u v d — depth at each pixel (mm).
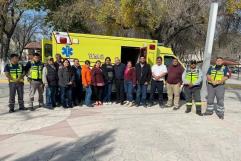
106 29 23422
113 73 12297
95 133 7977
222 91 10203
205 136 7926
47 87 11172
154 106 12164
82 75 11711
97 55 12844
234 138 7820
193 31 23719
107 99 12648
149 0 19391
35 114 10188
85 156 6289
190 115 10500
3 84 21062
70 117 9805
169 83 11719
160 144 7172
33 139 7414
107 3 20484
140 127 8625
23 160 6023
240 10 21203
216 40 24297
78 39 12594
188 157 6375
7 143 7090
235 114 11016
